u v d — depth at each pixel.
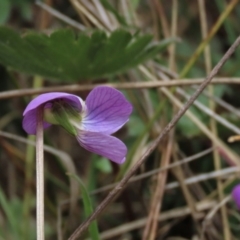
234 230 0.32
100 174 0.34
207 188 0.33
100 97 0.24
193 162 0.34
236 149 0.34
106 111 0.25
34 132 0.25
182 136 0.34
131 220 0.32
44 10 0.35
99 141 0.24
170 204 0.33
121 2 0.35
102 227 0.33
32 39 0.29
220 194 0.31
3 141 0.33
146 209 0.32
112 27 0.33
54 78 0.31
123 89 0.33
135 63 0.31
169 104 0.34
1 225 0.32
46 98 0.24
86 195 0.26
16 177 0.35
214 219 0.32
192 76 0.37
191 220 0.33
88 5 0.34
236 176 0.32
